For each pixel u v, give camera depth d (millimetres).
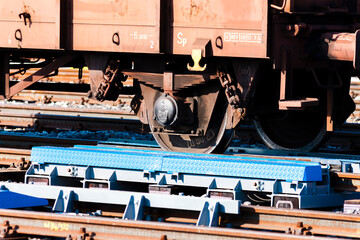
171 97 34250
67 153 31344
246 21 32188
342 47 31609
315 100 31609
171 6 33812
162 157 29594
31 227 25781
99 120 50438
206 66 33250
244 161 28562
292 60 32625
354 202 27109
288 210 25062
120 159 30281
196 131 34531
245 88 33000
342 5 35031
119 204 28234
